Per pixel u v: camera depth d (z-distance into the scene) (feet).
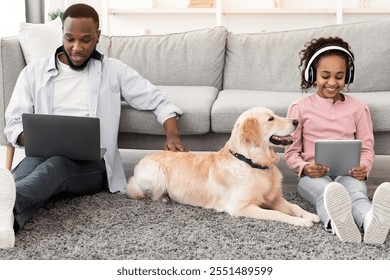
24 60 10.21
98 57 8.61
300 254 5.90
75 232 6.60
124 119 8.99
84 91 8.46
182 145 8.50
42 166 7.18
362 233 6.48
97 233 6.57
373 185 9.28
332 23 18.89
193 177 7.60
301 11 18.25
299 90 10.48
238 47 11.01
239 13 18.98
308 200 7.59
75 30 8.04
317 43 8.30
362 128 8.04
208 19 19.57
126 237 6.46
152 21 19.74
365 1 18.35
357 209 6.54
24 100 8.45
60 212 7.33
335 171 7.47
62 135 7.54
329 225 6.66
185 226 6.81
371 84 10.17
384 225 6.03
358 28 10.50
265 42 10.95
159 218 7.11
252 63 10.88
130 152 12.39
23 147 8.44
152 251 6.05
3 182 6.00
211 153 7.69
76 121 7.47
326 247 6.07
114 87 8.71
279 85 10.65
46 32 10.36
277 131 7.16
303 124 8.11
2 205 6.09
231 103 8.98
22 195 6.43
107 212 7.34
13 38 10.17
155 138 9.25
